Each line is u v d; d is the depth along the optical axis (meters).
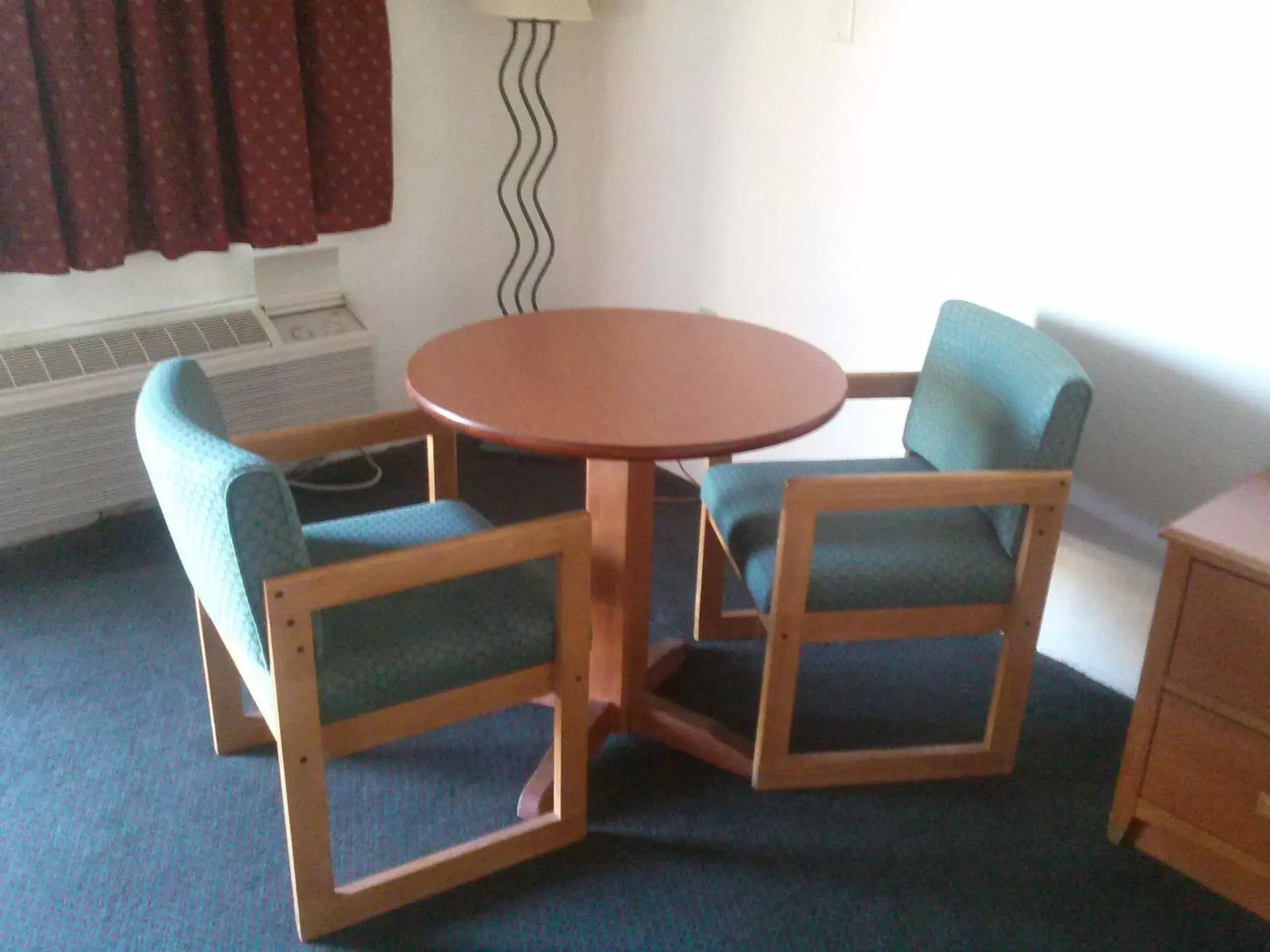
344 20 2.65
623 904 1.65
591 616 1.71
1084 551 2.18
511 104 3.15
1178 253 1.90
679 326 2.09
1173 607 1.60
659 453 1.52
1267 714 1.54
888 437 2.49
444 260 3.20
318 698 1.43
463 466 3.12
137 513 2.78
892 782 1.92
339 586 1.36
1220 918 1.67
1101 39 1.92
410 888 1.62
